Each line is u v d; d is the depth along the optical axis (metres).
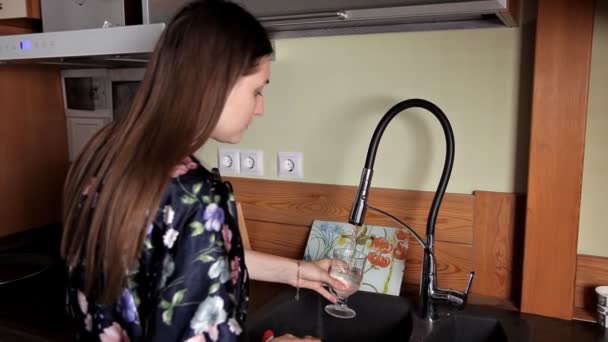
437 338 1.24
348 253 1.39
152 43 1.24
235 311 0.77
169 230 0.74
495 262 1.39
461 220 1.40
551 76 1.23
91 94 1.97
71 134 2.06
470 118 1.37
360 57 1.46
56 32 1.36
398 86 1.43
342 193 1.52
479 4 1.00
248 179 1.65
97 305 0.80
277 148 1.60
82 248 0.82
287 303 1.35
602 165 1.28
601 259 1.28
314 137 1.55
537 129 1.26
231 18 0.81
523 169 1.34
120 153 0.77
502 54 1.32
